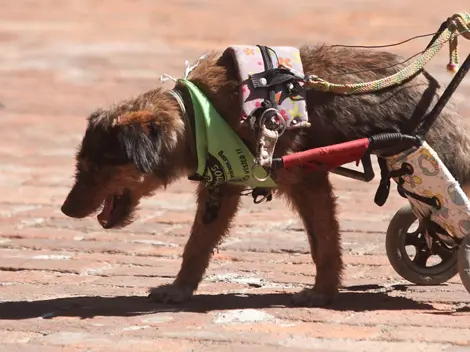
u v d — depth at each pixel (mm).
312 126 8125
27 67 21516
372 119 8125
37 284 9391
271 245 10859
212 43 23500
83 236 11391
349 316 8102
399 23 25547
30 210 12555
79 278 9648
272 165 7746
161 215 12383
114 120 8039
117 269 9992
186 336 7508
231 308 8438
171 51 22750
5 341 7488
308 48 8523
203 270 8836
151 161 7902
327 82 8047
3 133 16688
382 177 8328
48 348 7227
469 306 8422
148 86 19328
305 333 7586
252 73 7984
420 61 8117
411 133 8109
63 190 13547
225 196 8656
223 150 8031
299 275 9711
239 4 30141
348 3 29906
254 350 7109
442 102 7941
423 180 7992
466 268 7875
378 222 11836
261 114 7852
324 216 8406
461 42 22078
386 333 7555
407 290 9023
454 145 8250
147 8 29469
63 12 28766
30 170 14594
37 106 18281
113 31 25578
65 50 23172
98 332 7676
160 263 10242
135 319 8070
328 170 8242
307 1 30781
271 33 24297
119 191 8266
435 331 7598
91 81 20078
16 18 27656
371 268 9945
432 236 8492
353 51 8477
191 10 28922
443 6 28750
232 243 10992
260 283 9414
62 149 15789
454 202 7883
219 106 8086
